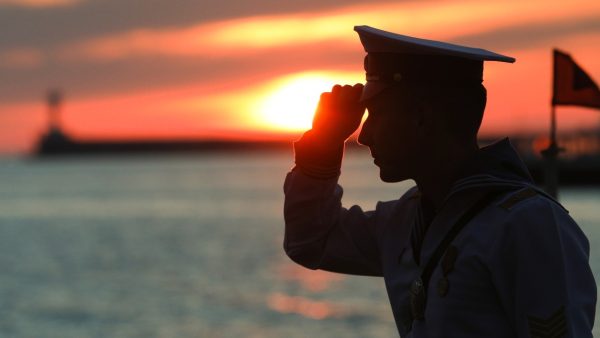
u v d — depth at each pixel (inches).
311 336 1213.1
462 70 118.4
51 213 4419.3
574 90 195.9
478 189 116.2
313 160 133.5
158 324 1325.0
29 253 2500.0
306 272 1914.4
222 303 1512.1
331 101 131.8
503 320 112.7
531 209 111.9
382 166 124.0
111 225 3528.5
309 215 135.0
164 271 2000.5
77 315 1424.7
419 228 124.2
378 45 120.0
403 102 119.7
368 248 135.0
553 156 185.8
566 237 111.9
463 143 120.0
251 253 2342.5
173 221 3678.6
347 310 1407.5
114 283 1804.9
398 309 125.4
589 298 110.3
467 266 113.7
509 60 115.5
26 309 1491.1
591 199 2920.8
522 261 110.4
